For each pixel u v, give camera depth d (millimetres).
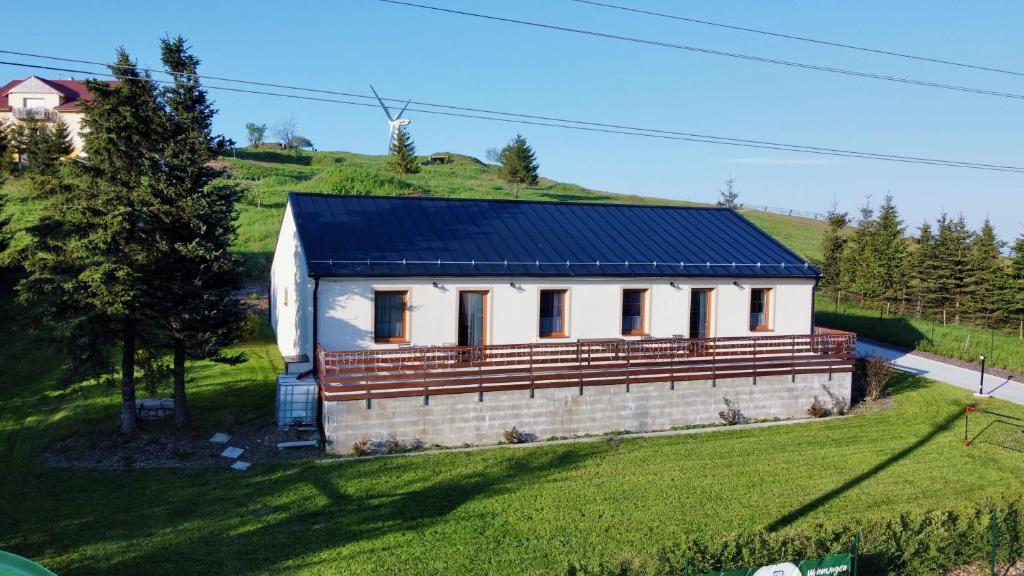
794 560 12523
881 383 26016
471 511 15391
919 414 24391
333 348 20531
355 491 16172
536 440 20641
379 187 65750
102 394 22406
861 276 48312
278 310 30125
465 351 21734
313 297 20250
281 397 19469
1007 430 22516
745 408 23391
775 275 25703
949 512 14703
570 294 23062
